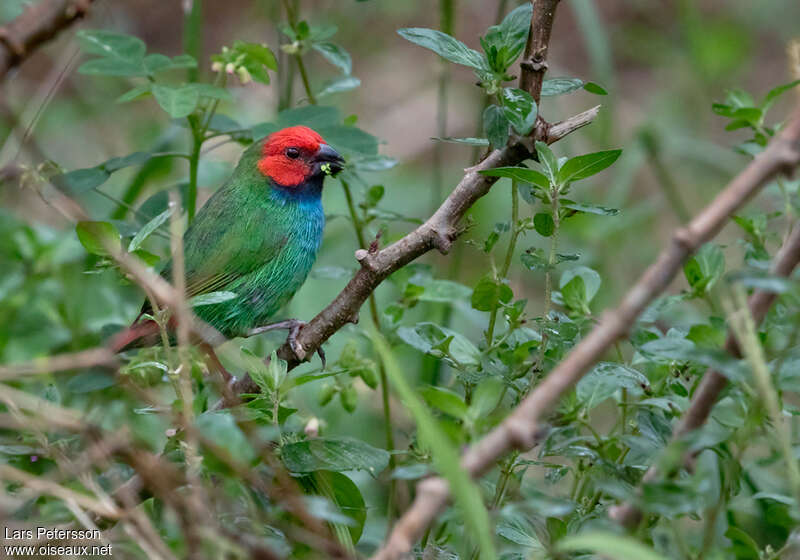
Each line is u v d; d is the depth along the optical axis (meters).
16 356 9.73
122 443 5.59
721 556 5.34
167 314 6.35
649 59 19.72
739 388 5.59
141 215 9.45
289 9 9.77
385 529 8.67
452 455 4.26
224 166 11.44
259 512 5.93
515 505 5.06
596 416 12.18
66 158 15.30
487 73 6.38
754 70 19.55
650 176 17.53
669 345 5.11
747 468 7.50
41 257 10.17
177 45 19.31
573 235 14.13
